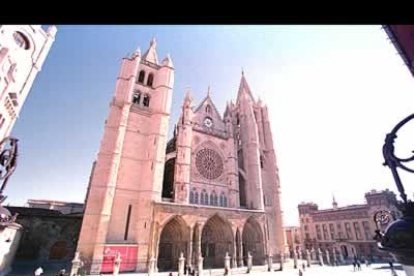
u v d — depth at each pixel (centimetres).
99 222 3228
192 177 4606
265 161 6222
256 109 7012
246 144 5900
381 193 5906
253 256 4600
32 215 3725
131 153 4053
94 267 2941
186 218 3803
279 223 5422
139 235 3416
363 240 6050
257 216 4775
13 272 2931
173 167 5106
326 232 7031
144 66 5012
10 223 467
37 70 3303
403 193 293
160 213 3612
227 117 5975
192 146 4881
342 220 6694
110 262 3078
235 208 4525
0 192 515
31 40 3080
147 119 4497
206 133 5244
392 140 316
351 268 4212
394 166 308
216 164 5112
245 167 5697
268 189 5881
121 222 3516
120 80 4453
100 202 3412
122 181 3772
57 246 3722
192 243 3750
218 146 5322
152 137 4259
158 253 3725
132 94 4397
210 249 4291
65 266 3431
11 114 2812
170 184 4991
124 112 4100
